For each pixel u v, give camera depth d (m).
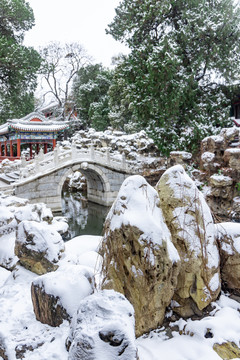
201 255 3.95
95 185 22.91
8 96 20.12
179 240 3.98
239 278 4.30
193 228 4.05
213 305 4.07
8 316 4.32
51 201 18.73
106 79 37.59
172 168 4.41
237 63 20.31
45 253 6.01
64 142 29.80
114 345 2.47
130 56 20.02
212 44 19.41
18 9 18.70
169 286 3.69
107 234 4.05
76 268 4.48
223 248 4.46
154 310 3.69
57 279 4.17
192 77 19.08
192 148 19.86
